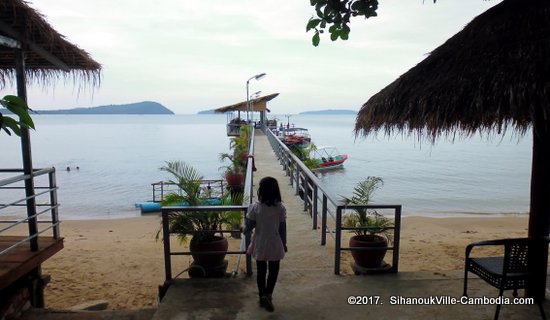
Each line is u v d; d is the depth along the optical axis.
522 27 2.98
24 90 4.54
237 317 3.90
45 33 4.32
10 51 4.93
